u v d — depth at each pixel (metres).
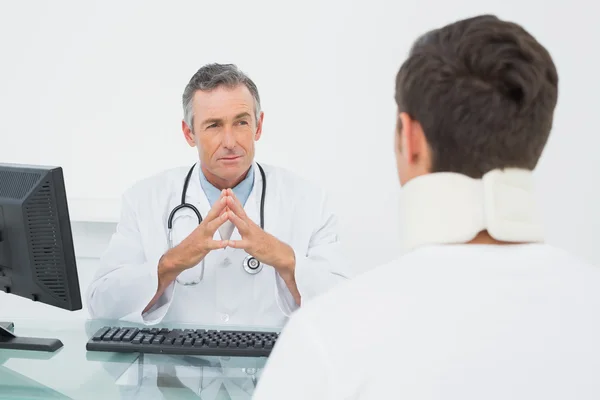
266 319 1.71
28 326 1.36
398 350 0.47
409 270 0.51
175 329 1.25
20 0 2.57
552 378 0.46
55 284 1.22
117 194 2.62
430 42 0.53
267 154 2.56
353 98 2.51
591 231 2.52
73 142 2.62
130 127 2.60
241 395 0.95
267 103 2.54
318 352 0.48
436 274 0.50
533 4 2.45
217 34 2.53
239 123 1.67
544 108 0.52
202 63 2.55
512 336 0.47
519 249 0.52
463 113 0.50
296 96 2.53
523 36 0.52
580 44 2.45
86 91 2.59
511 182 0.52
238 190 1.81
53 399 0.94
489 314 0.48
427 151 0.53
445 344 0.47
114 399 0.94
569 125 2.48
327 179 2.56
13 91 2.62
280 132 2.55
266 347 1.15
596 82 2.46
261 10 2.51
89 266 2.62
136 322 1.46
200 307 1.70
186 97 1.70
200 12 2.53
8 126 2.64
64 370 1.07
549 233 2.54
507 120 0.50
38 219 1.20
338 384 0.47
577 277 0.50
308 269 1.59
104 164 2.62
